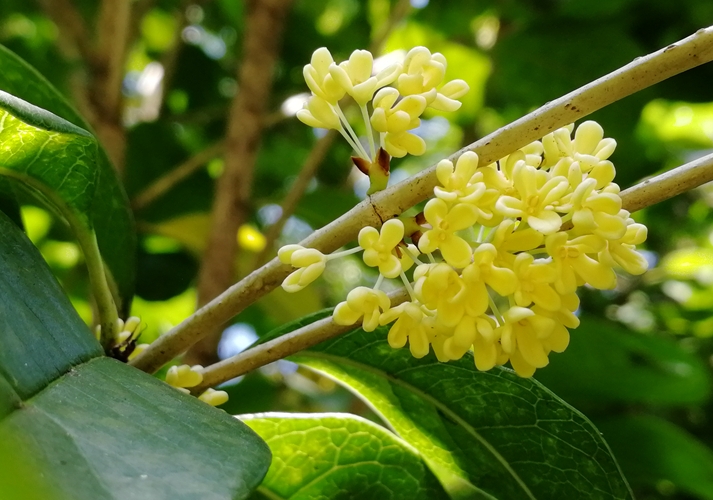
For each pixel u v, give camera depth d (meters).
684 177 0.12
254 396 0.29
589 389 0.26
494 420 0.15
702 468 0.24
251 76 0.30
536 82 0.34
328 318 0.13
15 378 0.10
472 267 0.11
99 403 0.11
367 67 0.13
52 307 0.12
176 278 0.34
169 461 0.10
